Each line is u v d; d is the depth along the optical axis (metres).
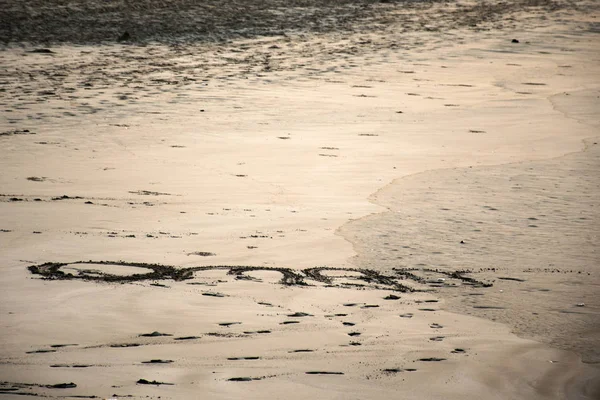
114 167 48.31
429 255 33.34
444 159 52.03
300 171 48.19
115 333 24.27
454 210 40.28
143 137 56.41
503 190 44.38
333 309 27.00
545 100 74.75
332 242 34.91
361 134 59.19
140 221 37.59
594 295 28.81
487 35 113.31
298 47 102.75
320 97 73.25
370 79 83.19
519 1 149.25
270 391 19.78
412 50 101.25
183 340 23.69
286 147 54.41
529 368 21.95
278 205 40.94
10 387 19.52
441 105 71.69
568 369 21.95
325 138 57.53
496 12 135.88
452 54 99.31
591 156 53.38
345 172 48.12
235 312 26.44
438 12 135.62
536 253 33.84
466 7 141.75
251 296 28.16
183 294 28.16
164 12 128.38
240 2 139.38
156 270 30.73
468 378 21.09
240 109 67.06
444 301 28.08
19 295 27.58
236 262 32.03
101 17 122.81
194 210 39.72
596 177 47.62
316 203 41.44
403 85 80.62
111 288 28.56
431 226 37.50
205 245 34.12
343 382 20.53
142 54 96.94
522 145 56.78
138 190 43.44
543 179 46.97
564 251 34.16
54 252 32.50
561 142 57.84
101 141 55.06
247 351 22.78
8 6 127.38
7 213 38.28
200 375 20.75
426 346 23.48
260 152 52.81
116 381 20.14
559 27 120.81
